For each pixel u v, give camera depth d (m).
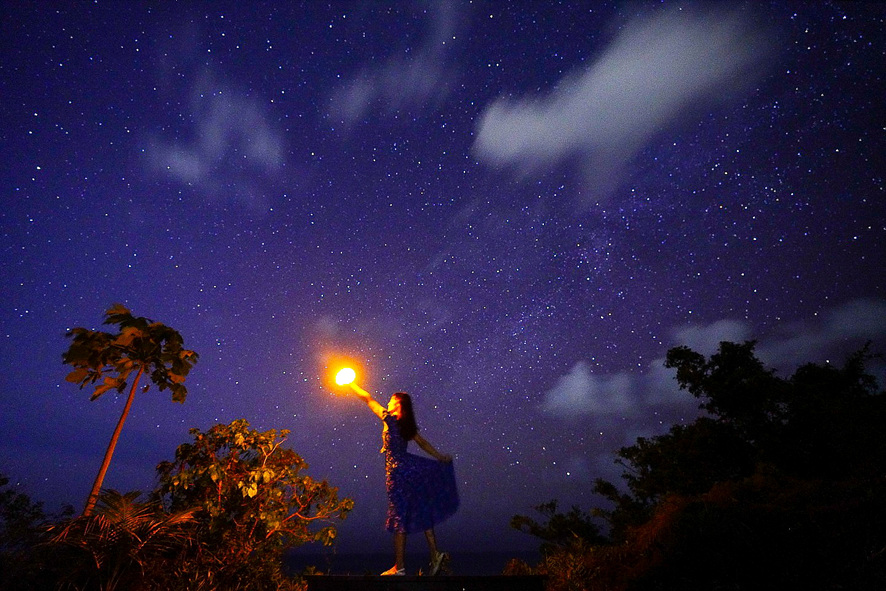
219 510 5.77
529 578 3.87
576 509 13.06
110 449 5.80
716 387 12.05
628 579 6.02
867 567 4.70
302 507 6.49
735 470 11.56
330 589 3.99
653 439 13.52
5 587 4.56
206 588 5.29
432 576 3.90
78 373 6.30
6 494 5.68
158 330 6.58
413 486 4.46
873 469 8.46
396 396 4.87
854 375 12.11
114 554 4.86
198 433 6.35
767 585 4.98
